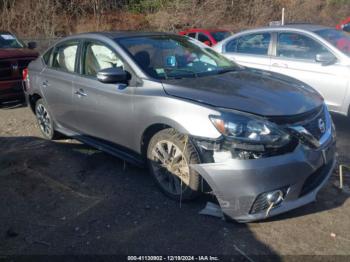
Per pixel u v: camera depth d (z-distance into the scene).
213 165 3.60
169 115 3.92
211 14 23.94
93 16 22.73
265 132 3.49
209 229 3.64
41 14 20.98
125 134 4.54
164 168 4.18
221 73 4.69
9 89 8.07
